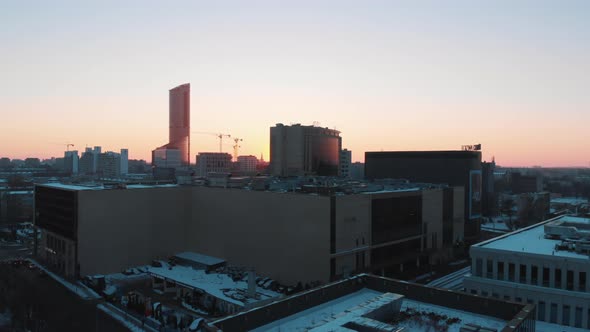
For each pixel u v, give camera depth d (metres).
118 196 114.44
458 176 156.75
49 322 77.88
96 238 110.19
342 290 46.94
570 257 65.81
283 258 99.94
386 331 32.22
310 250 94.31
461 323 39.38
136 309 86.75
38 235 150.12
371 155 180.50
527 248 74.19
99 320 79.94
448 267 123.38
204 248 121.38
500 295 70.31
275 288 96.00
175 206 125.62
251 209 107.69
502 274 71.62
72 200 109.38
